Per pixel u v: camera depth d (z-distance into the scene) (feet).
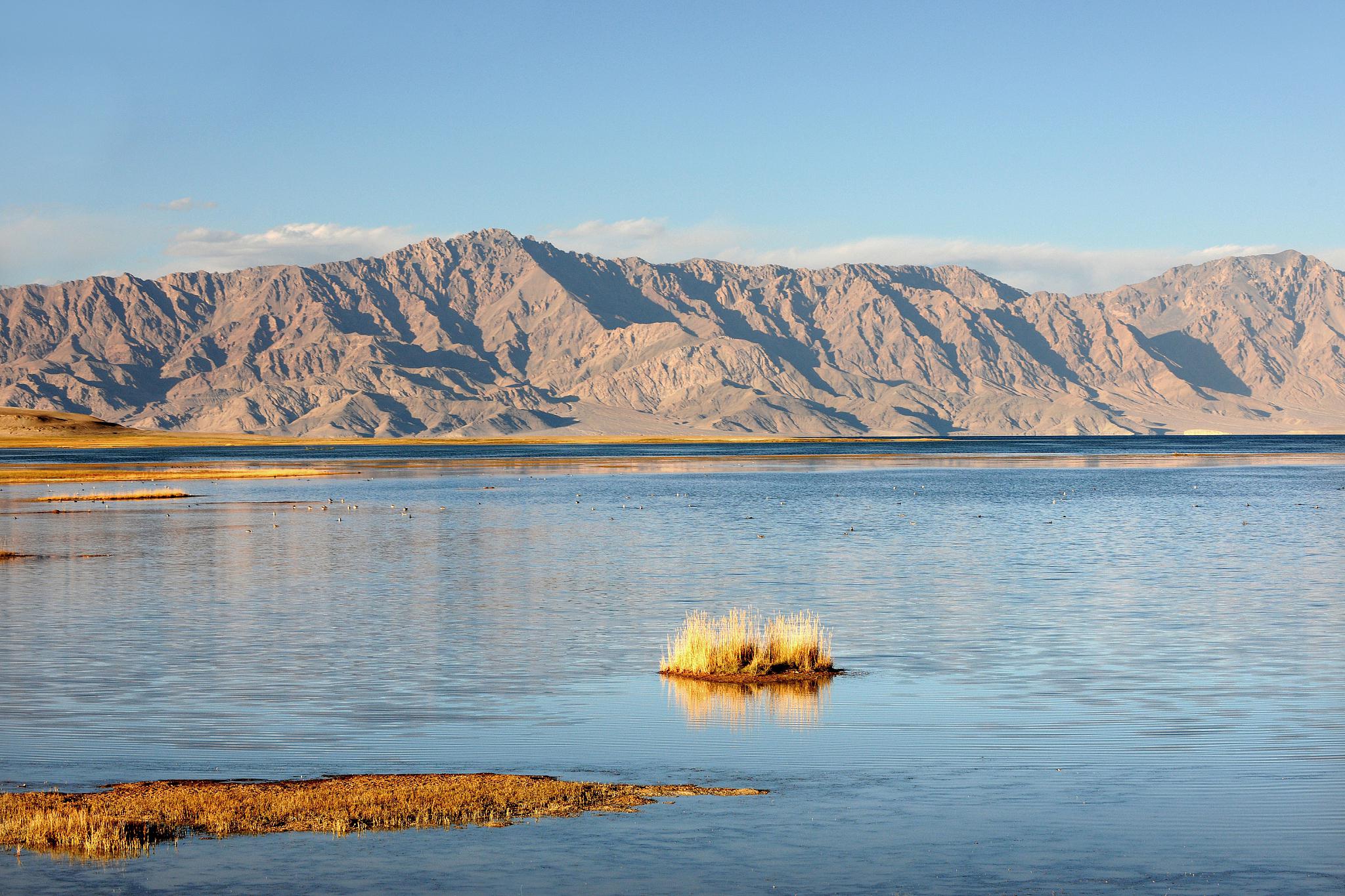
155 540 288.51
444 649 141.28
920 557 247.50
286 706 110.11
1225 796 81.92
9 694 115.34
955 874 67.82
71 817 74.02
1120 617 165.58
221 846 71.41
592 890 65.31
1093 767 89.15
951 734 99.30
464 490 529.04
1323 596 187.32
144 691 117.08
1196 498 464.65
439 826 74.95
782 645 129.29
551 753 93.30
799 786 84.23
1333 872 67.92
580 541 287.07
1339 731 99.96
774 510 398.21
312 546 273.33
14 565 233.76
